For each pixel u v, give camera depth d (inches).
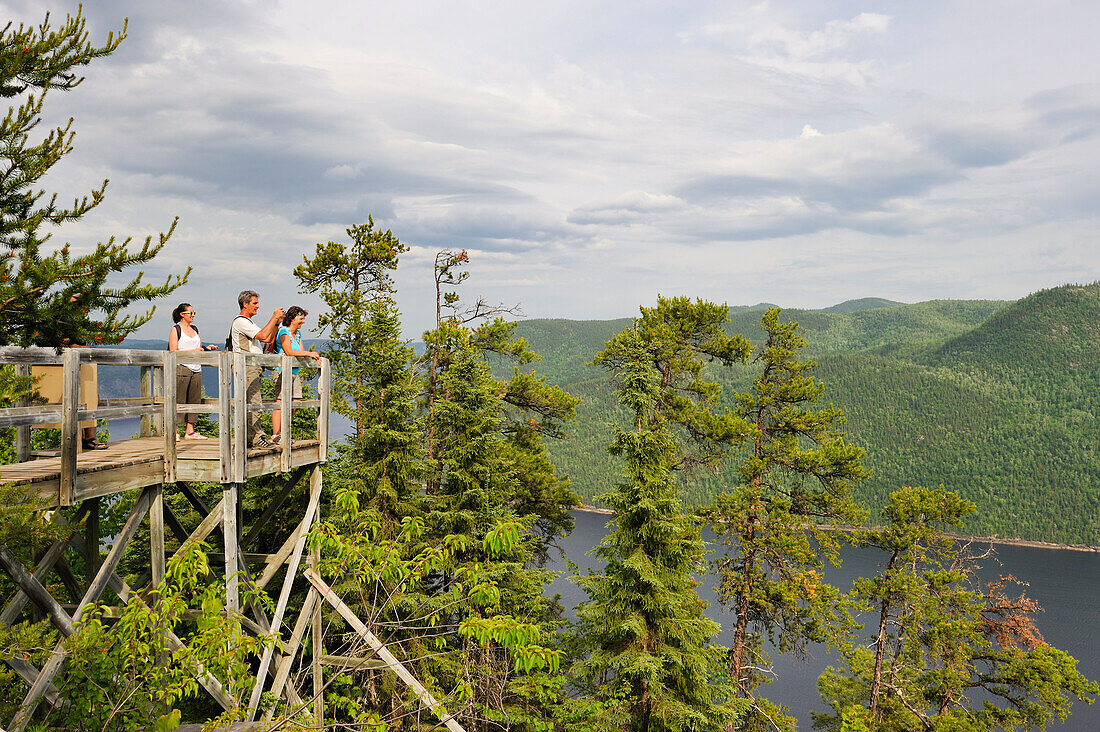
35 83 325.1
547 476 1068.5
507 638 279.9
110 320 325.7
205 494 751.1
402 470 665.6
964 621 1166.3
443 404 749.3
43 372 315.9
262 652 376.8
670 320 1039.0
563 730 572.1
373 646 387.9
